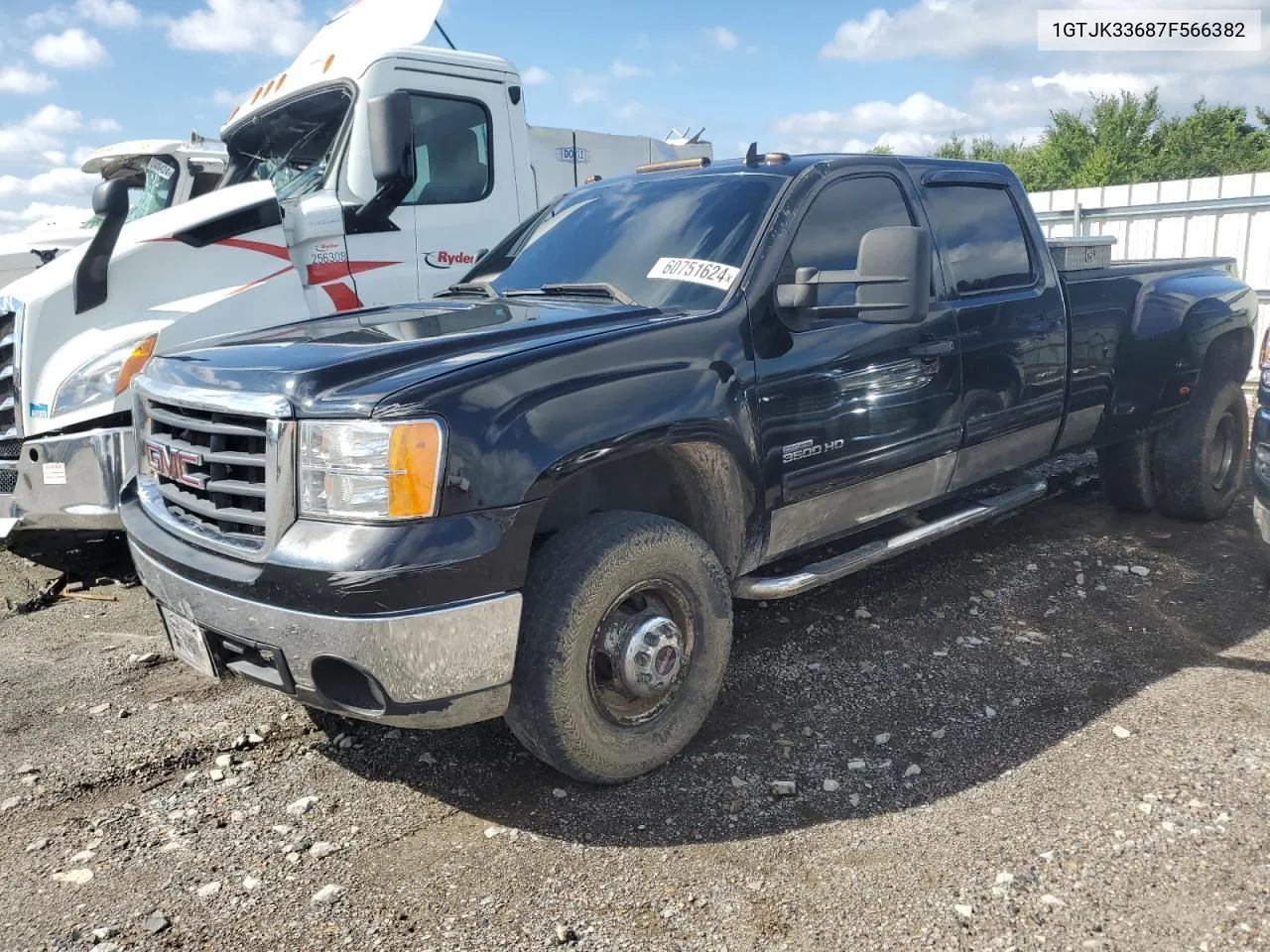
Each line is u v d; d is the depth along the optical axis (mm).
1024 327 4316
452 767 3191
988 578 4754
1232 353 5422
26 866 2709
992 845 2652
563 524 3178
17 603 4969
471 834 2811
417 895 2533
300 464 2568
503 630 2625
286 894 2553
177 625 2990
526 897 2512
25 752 3355
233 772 3199
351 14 6430
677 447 3148
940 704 3518
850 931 2338
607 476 3295
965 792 2932
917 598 4520
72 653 4285
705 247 3549
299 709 3627
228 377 2805
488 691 2662
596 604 2803
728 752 3227
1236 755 3055
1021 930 2312
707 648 3150
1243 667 3721
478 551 2535
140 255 4816
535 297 3721
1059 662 3830
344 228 5574
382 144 5367
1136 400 5031
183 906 2512
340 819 2908
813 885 2523
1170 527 5531
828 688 3662
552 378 2760
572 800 2967
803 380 3404
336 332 3215
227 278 5078
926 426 3891
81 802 3035
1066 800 2852
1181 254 10953
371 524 2484
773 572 4648
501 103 6340
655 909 2447
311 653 2549
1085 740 3209
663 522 3000
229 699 3736
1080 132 53500
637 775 3057
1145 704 3441
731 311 3291
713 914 2422
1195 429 5293
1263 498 4176
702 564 3088
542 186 7633
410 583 2455
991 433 4215
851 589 4633
